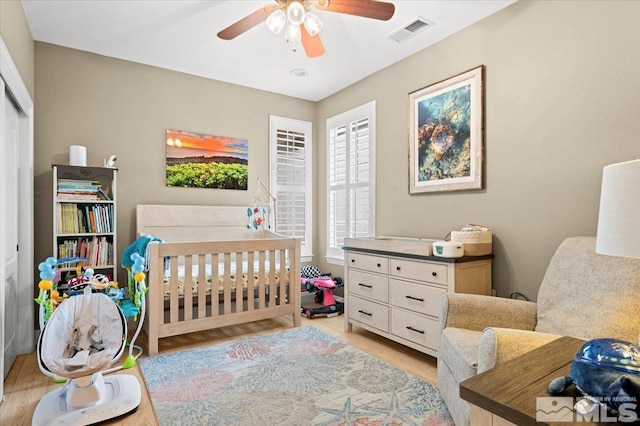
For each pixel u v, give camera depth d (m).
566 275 1.91
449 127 3.07
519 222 2.60
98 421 1.85
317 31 2.16
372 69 3.81
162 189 3.79
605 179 1.16
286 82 4.20
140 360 2.65
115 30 3.02
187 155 3.93
